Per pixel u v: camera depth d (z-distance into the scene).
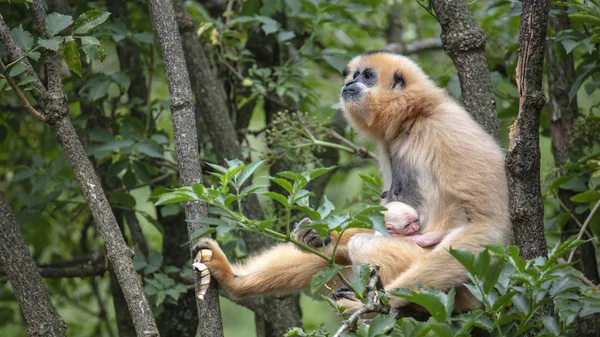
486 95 9.70
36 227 13.77
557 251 7.28
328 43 15.35
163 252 12.86
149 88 12.84
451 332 6.90
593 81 11.17
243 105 13.91
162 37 8.92
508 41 13.63
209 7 14.62
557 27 11.34
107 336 15.51
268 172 13.30
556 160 11.45
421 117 10.28
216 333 8.30
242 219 7.18
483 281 7.45
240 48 12.91
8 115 13.03
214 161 12.07
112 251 8.17
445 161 9.56
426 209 9.98
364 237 9.49
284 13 14.05
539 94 7.91
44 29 8.69
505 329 7.93
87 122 12.66
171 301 11.11
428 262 8.92
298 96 12.84
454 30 9.69
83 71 12.74
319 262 10.03
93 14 8.57
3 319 13.53
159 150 11.62
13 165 14.34
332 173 13.94
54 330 8.33
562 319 7.70
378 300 7.04
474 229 9.09
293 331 7.33
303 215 12.90
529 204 8.10
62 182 12.05
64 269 12.01
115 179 12.88
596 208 9.75
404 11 16.53
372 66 10.86
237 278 9.94
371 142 11.42
